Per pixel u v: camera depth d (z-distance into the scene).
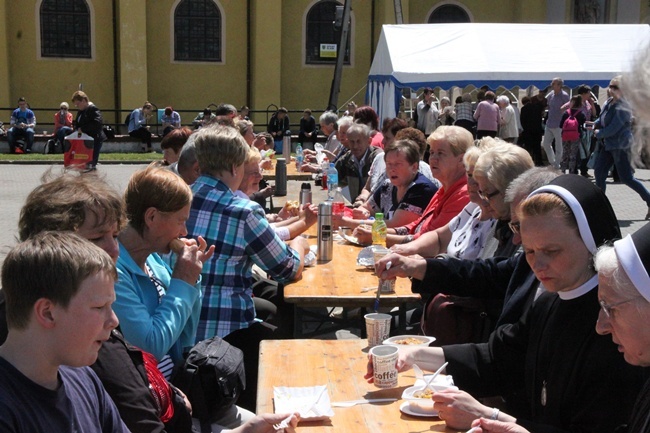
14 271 1.95
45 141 24.81
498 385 3.10
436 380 2.93
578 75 14.20
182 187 3.38
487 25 14.87
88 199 2.65
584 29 14.88
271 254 4.34
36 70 27.98
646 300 1.97
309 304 4.33
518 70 14.21
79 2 28.02
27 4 27.66
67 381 2.12
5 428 1.87
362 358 3.30
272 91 28.88
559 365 2.65
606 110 11.64
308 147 25.16
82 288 1.96
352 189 8.98
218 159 4.33
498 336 3.11
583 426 2.59
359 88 30.00
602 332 2.10
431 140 5.35
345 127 10.02
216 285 4.21
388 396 2.91
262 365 3.21
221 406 3.25
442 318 4.05
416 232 5.76
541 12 29.78
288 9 29.33
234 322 4.21
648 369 2.29
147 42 28.69
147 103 25.52
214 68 29.20
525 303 3.22
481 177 3.91
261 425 2.60
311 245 5.71
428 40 14.72
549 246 2.60
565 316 2.66
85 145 17.88
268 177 10.91
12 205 13.98
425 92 20.64
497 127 18.75
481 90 19.11
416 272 3.80
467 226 4.59
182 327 3.36
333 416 2.73
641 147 1.53
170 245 3.44
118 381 2.60
